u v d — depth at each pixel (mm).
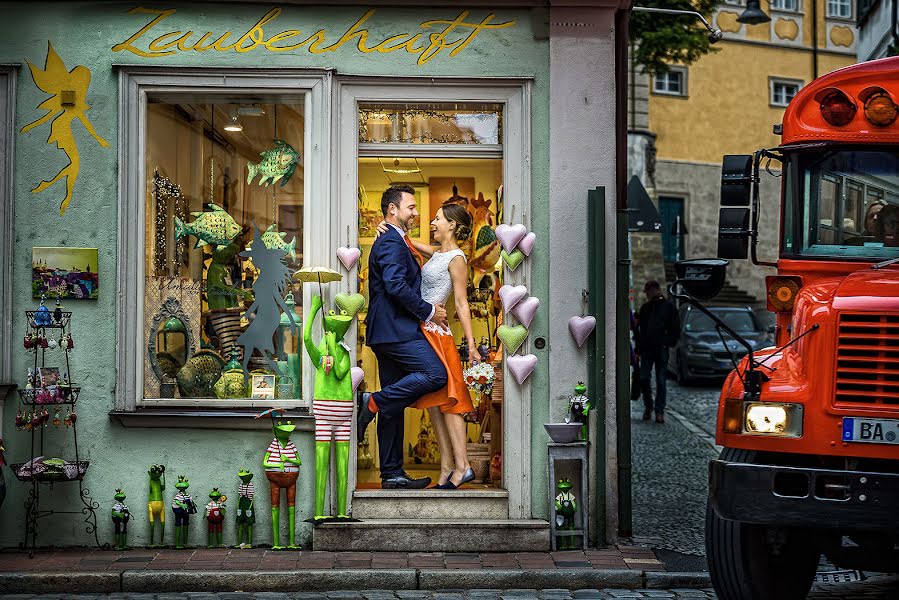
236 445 9281
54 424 9016
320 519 9047
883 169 7566
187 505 9086
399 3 9398
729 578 6953
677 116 37812
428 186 9914
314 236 9383
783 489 6508
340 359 9148
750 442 6484
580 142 9422
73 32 9344
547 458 9383
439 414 9578
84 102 9336
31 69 9328
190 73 9359
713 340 23969
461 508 9297
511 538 9070
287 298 9414
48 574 8164
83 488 9250
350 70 9406
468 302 9961
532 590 8164
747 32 38688
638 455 14414
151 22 9359
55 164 9305
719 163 38500
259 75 9367
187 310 9422
